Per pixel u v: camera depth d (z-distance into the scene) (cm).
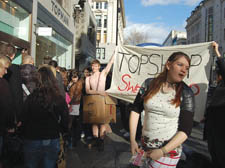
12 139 349
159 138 177
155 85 183
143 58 438
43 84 237
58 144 244
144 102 186
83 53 2317
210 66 379
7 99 252
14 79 306
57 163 266
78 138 518
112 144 486
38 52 1039
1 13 727
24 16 881
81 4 2077
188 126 170
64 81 533
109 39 4441
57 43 1321
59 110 240
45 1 1074
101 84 416
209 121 263
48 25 1077
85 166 358
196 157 291
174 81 178
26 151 233
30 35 909
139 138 494
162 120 177
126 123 557
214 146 252
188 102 174
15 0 785
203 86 379
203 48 387
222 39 4716
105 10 4488
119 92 432
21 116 235
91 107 415
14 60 836
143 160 180
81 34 2323
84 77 477
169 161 175
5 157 347
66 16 1467
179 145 181
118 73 440
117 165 363
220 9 4784
